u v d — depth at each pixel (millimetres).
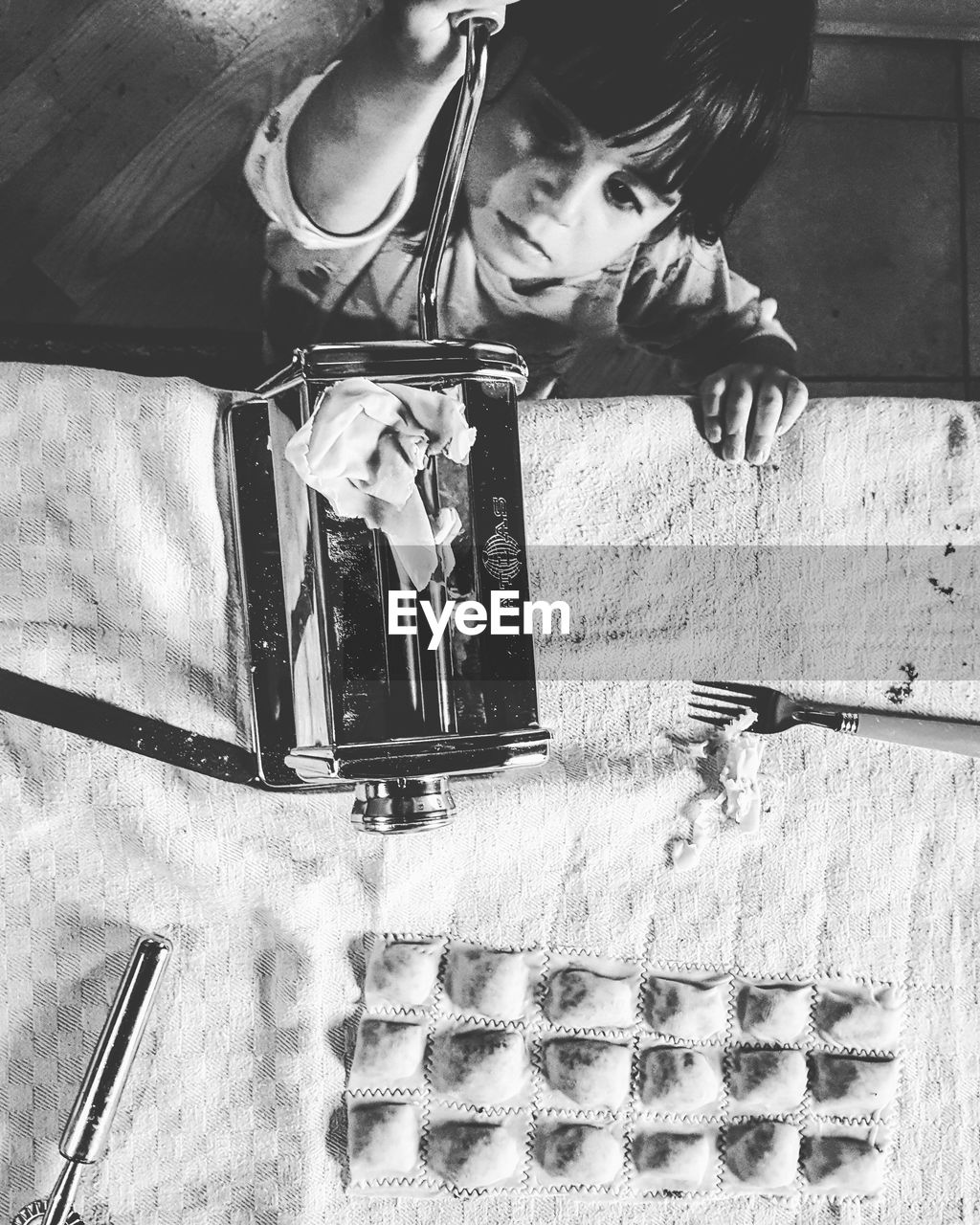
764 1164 715
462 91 618
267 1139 700
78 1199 686
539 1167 715
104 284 808
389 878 717
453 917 721
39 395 694
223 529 709
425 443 621
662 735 732
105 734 698
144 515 701
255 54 792
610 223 815
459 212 805
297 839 713
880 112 853
